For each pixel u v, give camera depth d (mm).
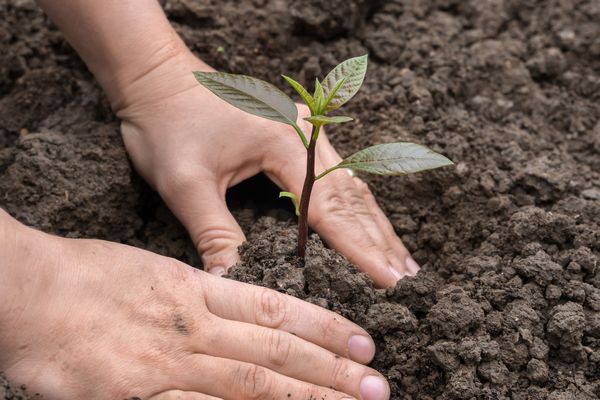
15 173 669
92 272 567
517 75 772
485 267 639
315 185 643
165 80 661
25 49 762
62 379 552
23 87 741
